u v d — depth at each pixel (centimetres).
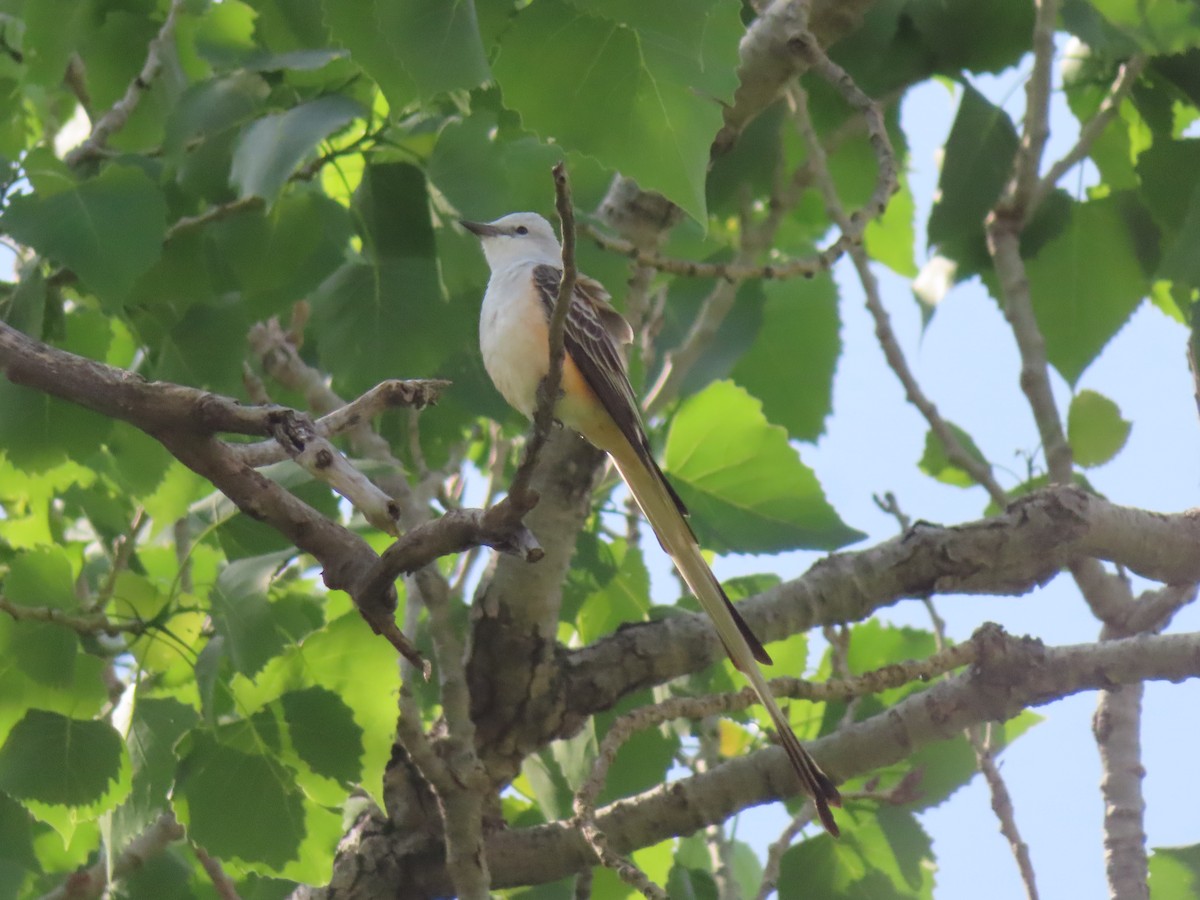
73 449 920
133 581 910
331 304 996
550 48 647
